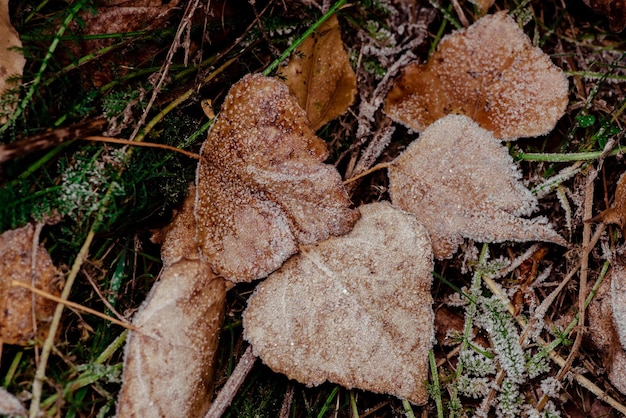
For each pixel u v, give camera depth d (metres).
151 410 0.33
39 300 0.33
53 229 0.34
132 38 0.35
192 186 0.35
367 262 0.34
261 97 0.34
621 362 0.35
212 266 0.34
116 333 0.35
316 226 0.34
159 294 0.33
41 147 0.33
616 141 0.35
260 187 0.34
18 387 0.33
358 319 0.34
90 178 0.34
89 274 0.34
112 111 0.34
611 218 0.35
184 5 0.35
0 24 0.33
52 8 0.35
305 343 0.34
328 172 0.34
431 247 0.35
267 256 0.34
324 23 0.35
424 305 0.35
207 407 0.34
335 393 0.35
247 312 0.34
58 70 0.34
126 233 0.35
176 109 0.35
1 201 0.33
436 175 0.35
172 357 0.33
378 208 0.35
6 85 0.33
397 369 0.34
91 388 0.34
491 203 0.35
